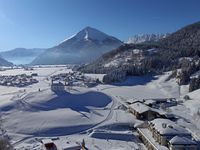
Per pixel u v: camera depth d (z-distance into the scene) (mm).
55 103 108188
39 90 126875
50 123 82375
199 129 75438
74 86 151875
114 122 84562
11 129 78188
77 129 79938
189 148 56500
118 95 135875
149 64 198625
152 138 65062
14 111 94125
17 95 119375
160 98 125875
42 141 63750
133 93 142000
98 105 112875
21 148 63438
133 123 84062
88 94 123500
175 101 114875
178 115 91625
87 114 94125
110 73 187500
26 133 75875
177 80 161000
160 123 65938
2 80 197625
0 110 94625
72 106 107562
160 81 168375
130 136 72938
